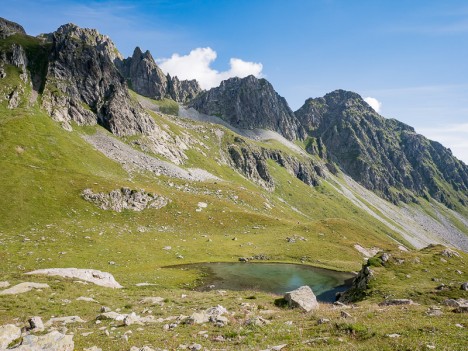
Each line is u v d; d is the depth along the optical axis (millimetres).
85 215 96562
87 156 143125
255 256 94438
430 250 72938
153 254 83625
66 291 38375
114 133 184875
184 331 23000
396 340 17188
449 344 16141
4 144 118562
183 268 78812
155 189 132750
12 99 153125
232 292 48938
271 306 36188
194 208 125188
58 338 17625
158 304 35781
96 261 70625
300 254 98875
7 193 91062
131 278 62219
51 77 185375
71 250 73438
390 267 60156
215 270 79875
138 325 25219
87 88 193875
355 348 16250
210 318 26266
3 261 60469
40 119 148125
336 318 24281
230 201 165500
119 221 101000
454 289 46781
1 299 32031
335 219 137250
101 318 27469
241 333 21578
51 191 99750
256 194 197375
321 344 18219
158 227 105312
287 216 183500
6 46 186375
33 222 84438
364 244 117125
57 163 123625
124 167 153875
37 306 31188
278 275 79688
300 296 36656
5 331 19281
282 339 19922
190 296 43000
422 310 27312
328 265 92438
